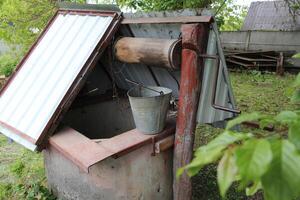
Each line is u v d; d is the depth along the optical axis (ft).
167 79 11.96
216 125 11.52
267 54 39.19
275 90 28.14
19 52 23.77
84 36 11.14
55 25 13.46
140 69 12.43
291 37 40.88
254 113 3.27
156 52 8.96
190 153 9.59
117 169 9.30
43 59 12.16
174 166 10.05
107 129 14.28
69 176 10.55
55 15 14.02
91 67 10.03
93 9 12.01
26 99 11.16
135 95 10.75
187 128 9.30
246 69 38.68
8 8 20.24
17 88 12.10
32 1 20.88
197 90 8.90
